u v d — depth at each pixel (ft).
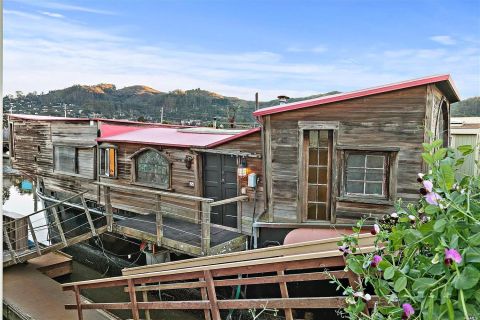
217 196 28.04
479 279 5.44
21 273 26.61
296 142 21.99
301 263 10.09
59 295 23.32
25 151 44.16
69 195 38.99
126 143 33.27
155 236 24.63
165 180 30.63
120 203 34.12
